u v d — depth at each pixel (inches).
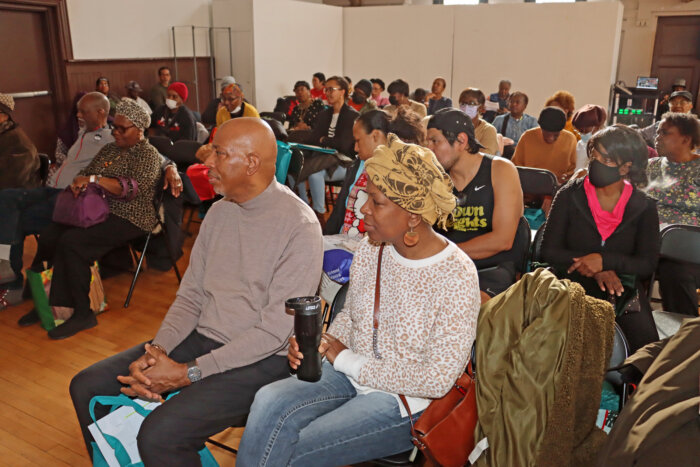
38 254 129.2
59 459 84.5
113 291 147.0
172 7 346.0
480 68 405.4
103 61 313.4
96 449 68.0
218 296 71.6
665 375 52.3
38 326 128.0
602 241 86.4
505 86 325.7
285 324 67.2
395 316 58.4
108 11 312.7
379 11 421.4
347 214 104.4
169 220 142.8
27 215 143.9
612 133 81.6
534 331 53.9
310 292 68.8
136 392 63.9
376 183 53.4
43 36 290.4
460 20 401.7
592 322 56.3
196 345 73.0
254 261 69.9
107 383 68.0
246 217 71.3
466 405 56.7
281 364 68.7
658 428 48.7
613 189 84.7
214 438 88.9
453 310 55.1
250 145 67.2
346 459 57.8
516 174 90.7
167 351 70.5
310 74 407.5
